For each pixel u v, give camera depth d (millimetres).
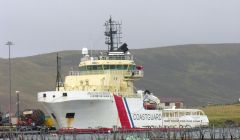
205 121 189875
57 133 156375
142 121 175125
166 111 183250
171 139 153750
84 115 164000
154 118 178625
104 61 177500
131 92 178875
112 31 189375
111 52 180750
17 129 171125
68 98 160250
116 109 168500
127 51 186125
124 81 178750
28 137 150875
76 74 180875
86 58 182625
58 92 160875
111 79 173750
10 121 190375
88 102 163125
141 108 175375
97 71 177875
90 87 172250
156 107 183875
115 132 153125
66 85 176250
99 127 165250
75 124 163500
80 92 161625
